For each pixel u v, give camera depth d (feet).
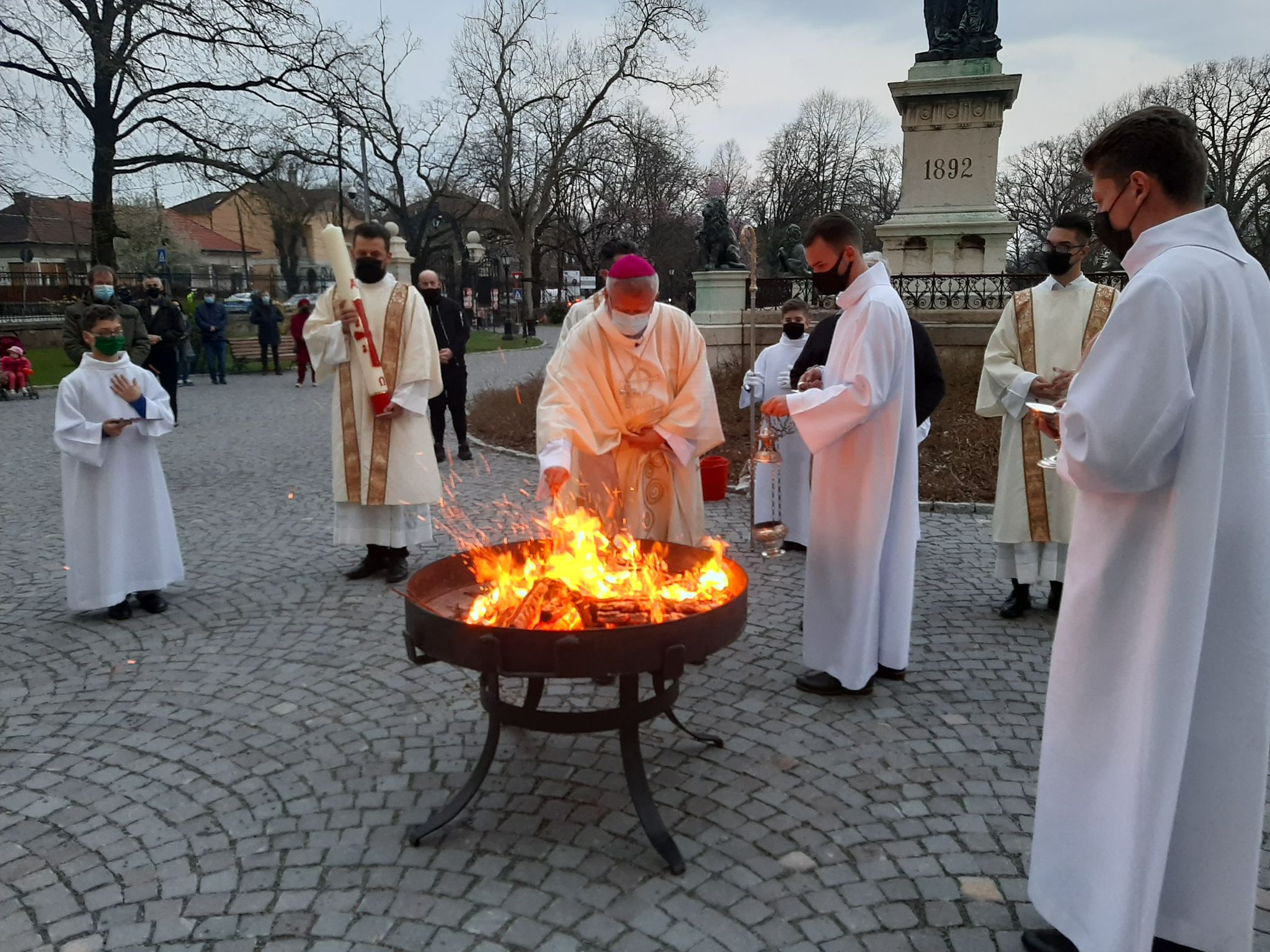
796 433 20.39
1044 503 15.47
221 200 91.86
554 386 12.69
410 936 8.02
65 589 17.85
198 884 8.79
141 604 16.67
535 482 28.60
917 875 8.91
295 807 10.18
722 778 10.78
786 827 9.73
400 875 8.91
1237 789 6.40
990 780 10.71
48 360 73.26
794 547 21.15
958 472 27.25
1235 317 6.18
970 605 17.04
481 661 8.30
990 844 9.43
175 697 13.04
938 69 40.88
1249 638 6.26
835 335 12.53
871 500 12.17
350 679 13.65
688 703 12.86
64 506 15.69
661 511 13.58
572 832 9.66
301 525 22.98
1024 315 15.92
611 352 13.00
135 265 142.00
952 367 34.01
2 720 12.31
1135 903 6.50
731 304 41.01
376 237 17.81
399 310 17.71
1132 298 6.28
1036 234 159.84
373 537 18.15
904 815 9.97
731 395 35.50
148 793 10.46
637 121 132.05
